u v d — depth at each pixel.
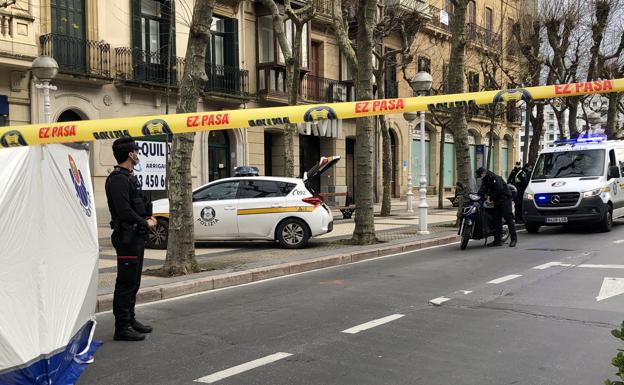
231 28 21.47
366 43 12.40
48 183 3.72
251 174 15.16
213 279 8.56
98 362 4.98
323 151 26.77
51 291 3.73
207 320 6.50
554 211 14.38
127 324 5.67
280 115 5.75
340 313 6.65
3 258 3.29
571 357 4.89
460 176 16.05
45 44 15.82
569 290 7.61
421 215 14.43
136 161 5.72
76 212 4.20
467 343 5.36
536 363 4.75
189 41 9.16
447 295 7.52
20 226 3.41
